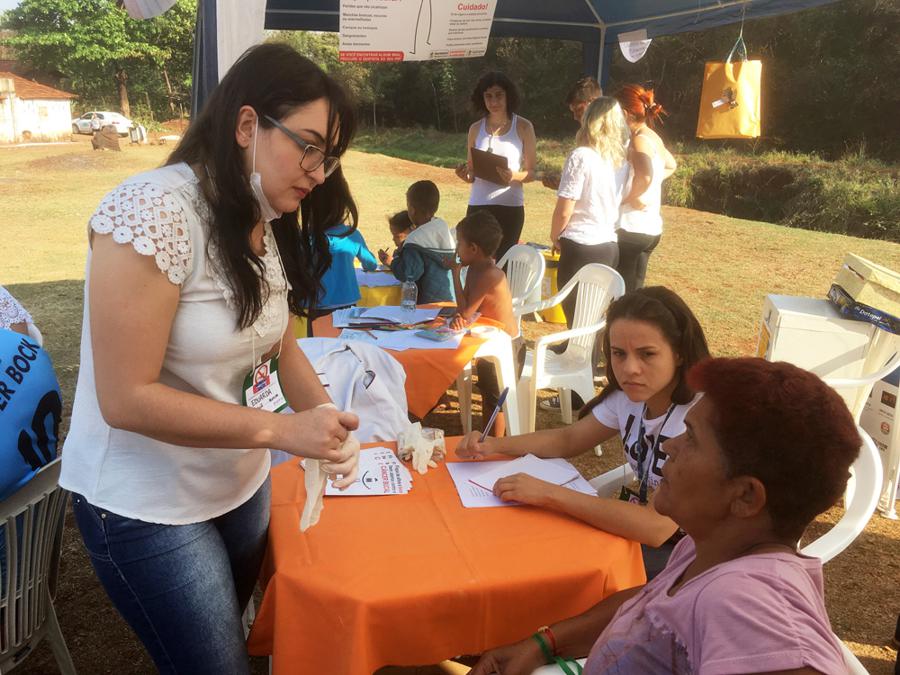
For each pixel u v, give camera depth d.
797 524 1.14
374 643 1.58
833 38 24.44
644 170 5.27
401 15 4.42
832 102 23.72
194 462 1.55
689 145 25.73
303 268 1.76
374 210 14.61
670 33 6.59
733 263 10.20
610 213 5.03
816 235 12.63
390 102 42.97
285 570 1.65
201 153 1.45
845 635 2.92
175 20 51.06
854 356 3.94
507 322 4.11
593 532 1.84
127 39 50.69
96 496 1.51
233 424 1.42
